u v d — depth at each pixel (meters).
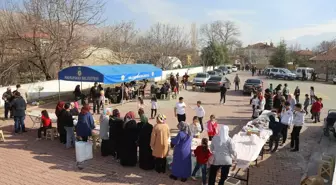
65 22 24.00
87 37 26.30
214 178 7.01
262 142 8.37
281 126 10.02
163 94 21.92
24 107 11.58
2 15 22.72
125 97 20.47
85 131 9.20
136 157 8.49
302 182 7.18
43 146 10.00
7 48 22.62
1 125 12.63
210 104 20.53
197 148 7.30
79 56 25.39
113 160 8.89
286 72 46.00
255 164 8.98
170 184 7.41
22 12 23.08
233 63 94.94
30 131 11.79
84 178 7.58
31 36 23.03
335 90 31.73
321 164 7.89
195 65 63.69
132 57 40.12
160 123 7.89
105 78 16.44
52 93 21.25
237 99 23.28
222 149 6.79
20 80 24.48
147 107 18.39
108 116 9.19
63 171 7.98
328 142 11.66
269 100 14.90
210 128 10.20
